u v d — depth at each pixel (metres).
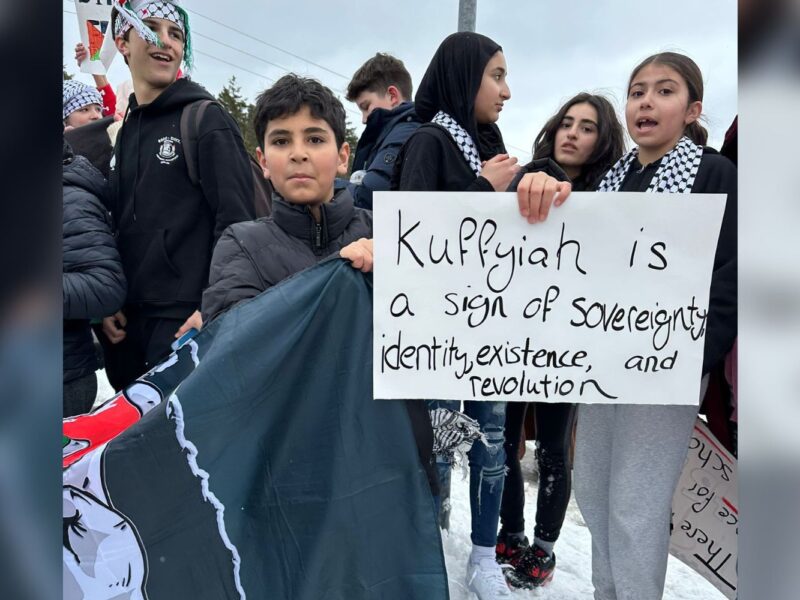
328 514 1.59
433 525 1.61
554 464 2.30
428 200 1.54
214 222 2.18
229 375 1.55
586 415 1.92
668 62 1.73
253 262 1.71
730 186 1.64
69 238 2.04
